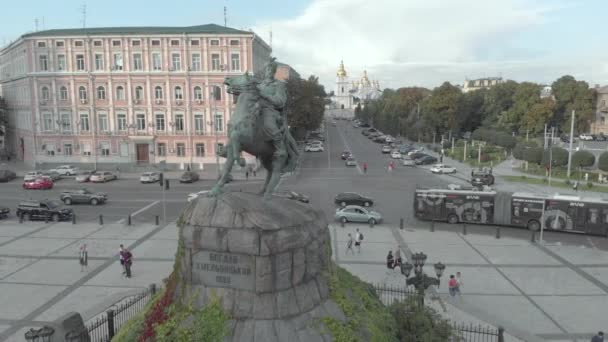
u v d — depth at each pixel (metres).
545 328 20.88
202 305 13.73
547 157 65.44
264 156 15.20
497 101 121.25
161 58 70.06
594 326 21.09
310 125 88.69
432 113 105.94
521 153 71.88
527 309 22.86
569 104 110.62
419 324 16.69
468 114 115.94
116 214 44.12
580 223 37.84
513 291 25.14
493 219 40.69
